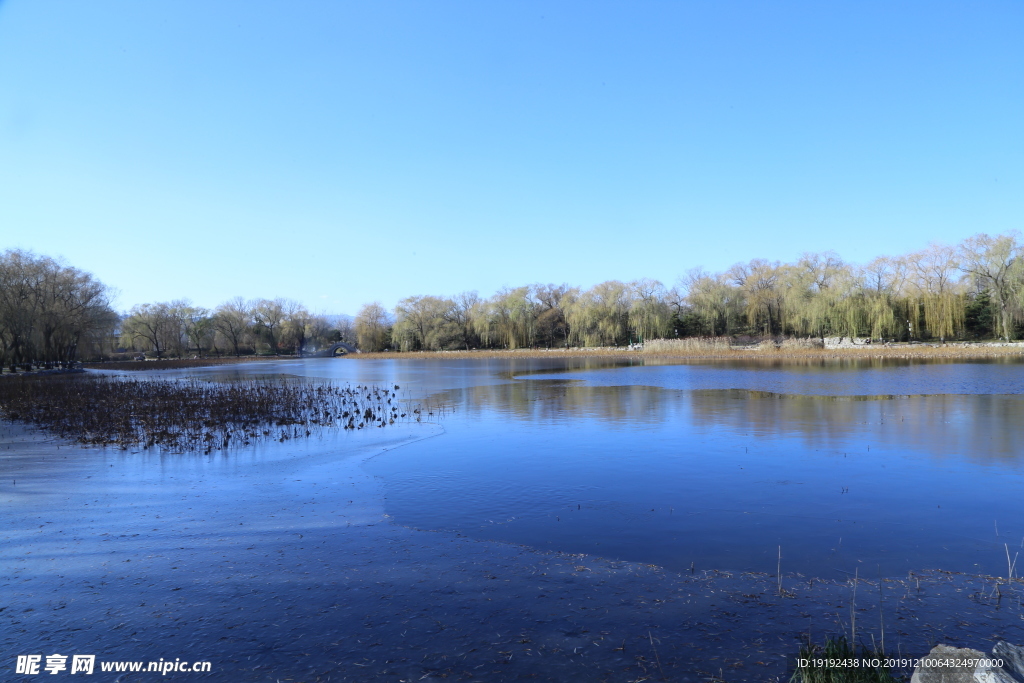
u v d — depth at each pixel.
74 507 10.91
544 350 94.19
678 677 5.21
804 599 6.82
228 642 5.94
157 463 14.98
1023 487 11.77
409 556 8.33
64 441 18.53
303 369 69.75
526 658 5.58
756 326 90.12
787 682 5.08
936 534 9.14
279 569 7.86
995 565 7.84
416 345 115.69
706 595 6.96
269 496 11.69
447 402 28.78
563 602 6.80
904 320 72.62
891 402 25.02
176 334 112.94
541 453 15.97
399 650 5.76
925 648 5.59
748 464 14.19
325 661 5.57
